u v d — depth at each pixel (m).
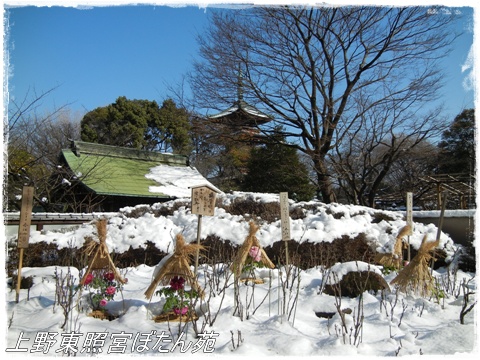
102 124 29.23
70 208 16.22
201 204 5.26
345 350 3.65
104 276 5.02
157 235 8.48
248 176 22.36
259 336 4.00
